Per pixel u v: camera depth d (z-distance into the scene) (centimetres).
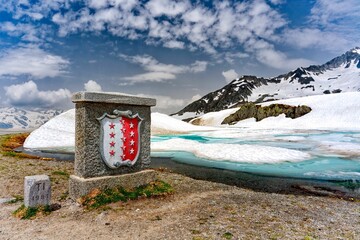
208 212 804
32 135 3778
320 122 8988
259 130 6900
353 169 1853
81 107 863
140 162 994
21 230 656
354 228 709
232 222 723
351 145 3322
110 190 884
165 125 6544
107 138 885
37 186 777
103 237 615
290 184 1405
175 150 2930
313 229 691
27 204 766
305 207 904
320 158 2347
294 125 9169
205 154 2559
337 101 10319
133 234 632
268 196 1048
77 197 857
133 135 955
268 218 767
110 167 895
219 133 5819
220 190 1123
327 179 1545
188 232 645
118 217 745
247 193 1090
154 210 810
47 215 758
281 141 4053
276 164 2056
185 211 809
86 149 852
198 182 1281
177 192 1038
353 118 8712
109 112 896
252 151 2548
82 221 715
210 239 606
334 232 674
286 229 683
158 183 1024
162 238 610
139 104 964
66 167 1639
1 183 1129
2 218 741
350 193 1224
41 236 621
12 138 3919
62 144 3438
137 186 960
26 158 2034
